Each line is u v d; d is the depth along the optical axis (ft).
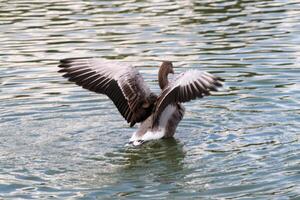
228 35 70.85
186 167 40.50
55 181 38.73
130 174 39.86
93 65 43.14
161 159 42.27
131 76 43.86
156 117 43.75
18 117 50.31
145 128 45.52
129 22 77.46
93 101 53.93
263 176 38.50
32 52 67.36
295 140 43.98
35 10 84.74
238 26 74.28
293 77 57.47
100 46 68.18
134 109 44.19
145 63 62.28
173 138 46.06
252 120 48.47
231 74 58.75
